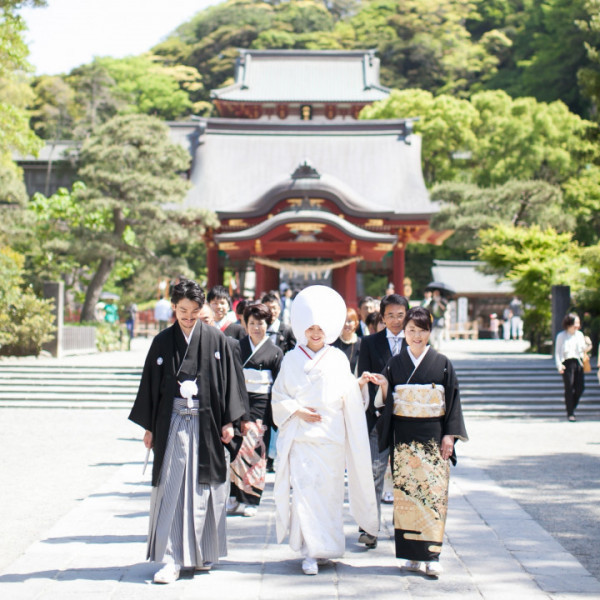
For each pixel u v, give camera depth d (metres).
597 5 19.72
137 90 66.12
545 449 10.76
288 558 5.45
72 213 32.12
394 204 34.94
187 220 28.09
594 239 34.66
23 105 25.09
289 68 54.50
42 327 20.27
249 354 7.37
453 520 6.57
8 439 11.42
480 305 42.84
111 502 7.19
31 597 4.54
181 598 4.53
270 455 8.00
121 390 15.91
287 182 28.91
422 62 67.62
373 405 6.42
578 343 13.64
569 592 4.70
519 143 44.06
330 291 5.35
